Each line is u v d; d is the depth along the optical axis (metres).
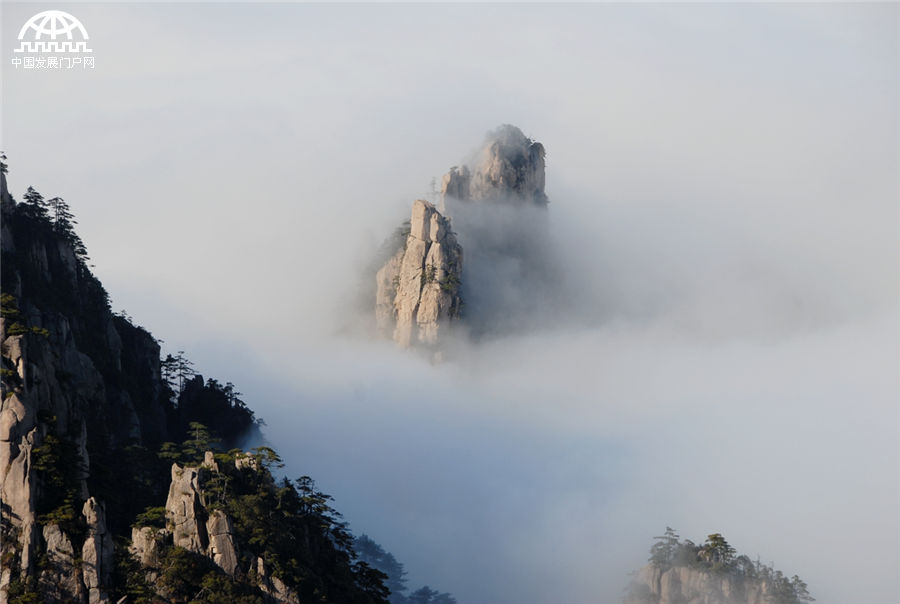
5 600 165.25
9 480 171.75
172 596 173.75
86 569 170.50
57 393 185.12
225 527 182.25
